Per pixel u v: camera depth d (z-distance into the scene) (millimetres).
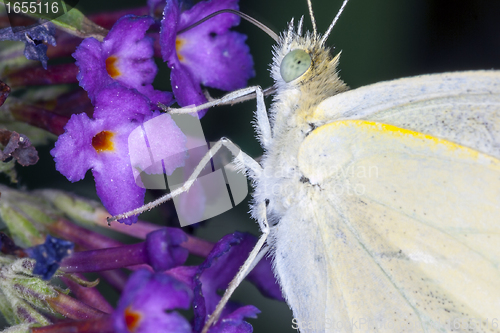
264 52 164
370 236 147
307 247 149
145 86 146
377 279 147
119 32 144
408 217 145
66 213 149
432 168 144
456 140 142
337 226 148
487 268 143
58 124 146
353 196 147
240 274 145
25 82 147
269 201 149
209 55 151
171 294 137
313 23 148
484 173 142
